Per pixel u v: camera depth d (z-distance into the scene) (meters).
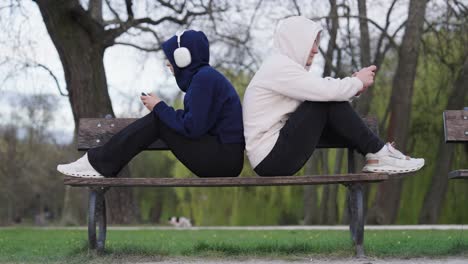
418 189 50.19
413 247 12.09
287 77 9.58
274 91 9.75
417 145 50.59
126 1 38.00
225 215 55.06
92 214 10.78
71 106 37.00
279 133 9.64
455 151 48.38
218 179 9.31
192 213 61.38
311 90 9.38
